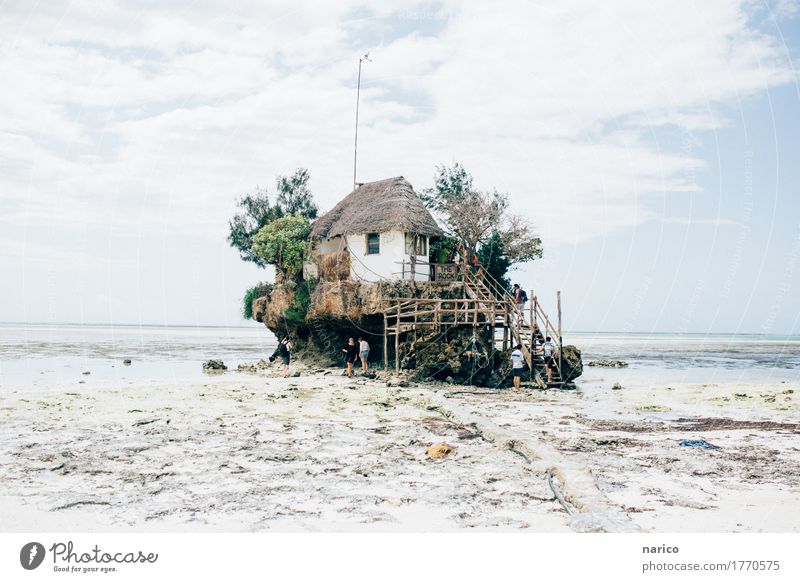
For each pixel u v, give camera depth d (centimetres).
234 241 4750
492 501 1072
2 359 4550
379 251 3362
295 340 3912
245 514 994
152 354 5491
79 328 16900
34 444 1491
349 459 1372
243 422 1817
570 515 1004
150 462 1324
